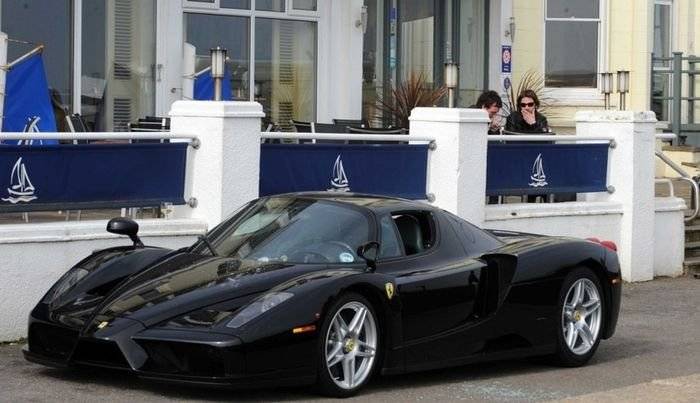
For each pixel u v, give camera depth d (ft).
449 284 37.78
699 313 54.08
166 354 32.76
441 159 54.34
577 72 89.61
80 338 33.65
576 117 63.21
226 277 34.99
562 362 41.65
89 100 64.39
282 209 39.01
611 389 37.83
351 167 51.37
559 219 59.52
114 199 44.52
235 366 32.14
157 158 45.73
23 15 61.77
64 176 42.96
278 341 32.68
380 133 61.41
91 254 39.75
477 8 82.99
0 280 41.45
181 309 33.50
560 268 40.93
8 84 54.13
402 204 39.11
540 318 40.42
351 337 34.94
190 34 68.49
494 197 60.95
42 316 35.40
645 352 45.09
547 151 59.21
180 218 47.29
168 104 67.26
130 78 65.87
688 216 68.28
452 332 37.93
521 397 36.52
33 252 42.11
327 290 33.96
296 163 49.49
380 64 78.95
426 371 40.57
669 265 64.69
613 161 62.23
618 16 90.02
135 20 65.92
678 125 90.94
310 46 73.51
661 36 94.32
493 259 39.47
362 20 74.38
